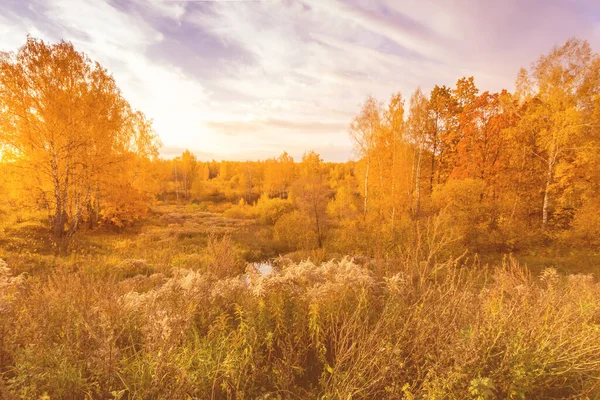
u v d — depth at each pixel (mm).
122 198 19969
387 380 2770
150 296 3980
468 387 2344
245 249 16781
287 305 3818
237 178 79312
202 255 13344
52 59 14172
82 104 14930
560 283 5883
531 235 14891
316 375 3102
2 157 13734
